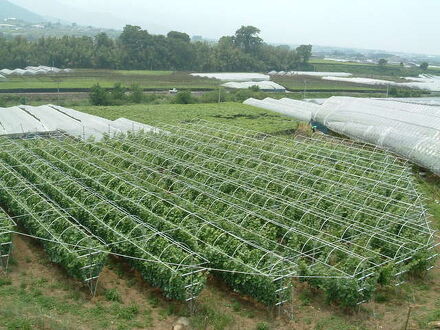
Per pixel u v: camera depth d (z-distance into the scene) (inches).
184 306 762.2
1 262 842.8
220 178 1228.5
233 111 2723.9
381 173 1353.3
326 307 779.4
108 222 935.7
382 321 741.9
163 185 1219.9
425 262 857.5
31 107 2495.1
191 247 863.1
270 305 747.4
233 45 5748.0
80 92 3371.1
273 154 1504.7
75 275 792.9
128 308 752.3
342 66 6781.5
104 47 4515.3
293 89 4227.4
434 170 1541.6
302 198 1150.3
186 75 4439.0
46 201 978.7
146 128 1968.5
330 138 2039.9
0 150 1403.8
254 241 879.7
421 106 2206.0
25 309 732.0
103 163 1341.0
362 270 784.9
